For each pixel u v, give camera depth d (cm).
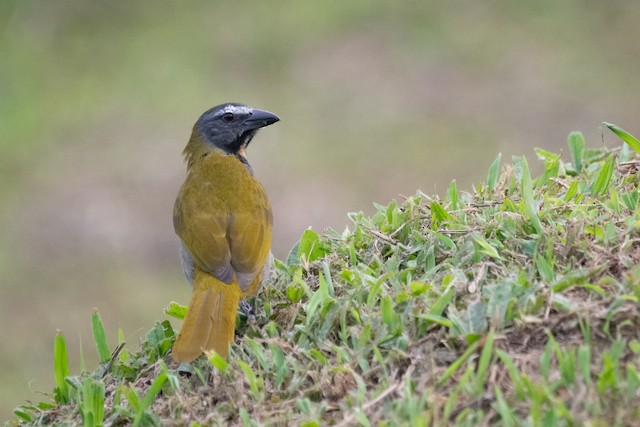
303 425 521
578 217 653
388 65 2062
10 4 2303
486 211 700
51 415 651
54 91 2086
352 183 1789
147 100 2031
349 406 540
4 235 1778
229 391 588
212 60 2123
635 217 639
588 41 2050
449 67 2045
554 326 550
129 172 1866
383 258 696
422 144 1855
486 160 1805
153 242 1731
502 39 2088
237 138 914
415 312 588
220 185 791
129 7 2306
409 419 511
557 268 613
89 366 1477
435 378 535
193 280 755
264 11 2253
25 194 1850
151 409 606
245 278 707
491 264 622
